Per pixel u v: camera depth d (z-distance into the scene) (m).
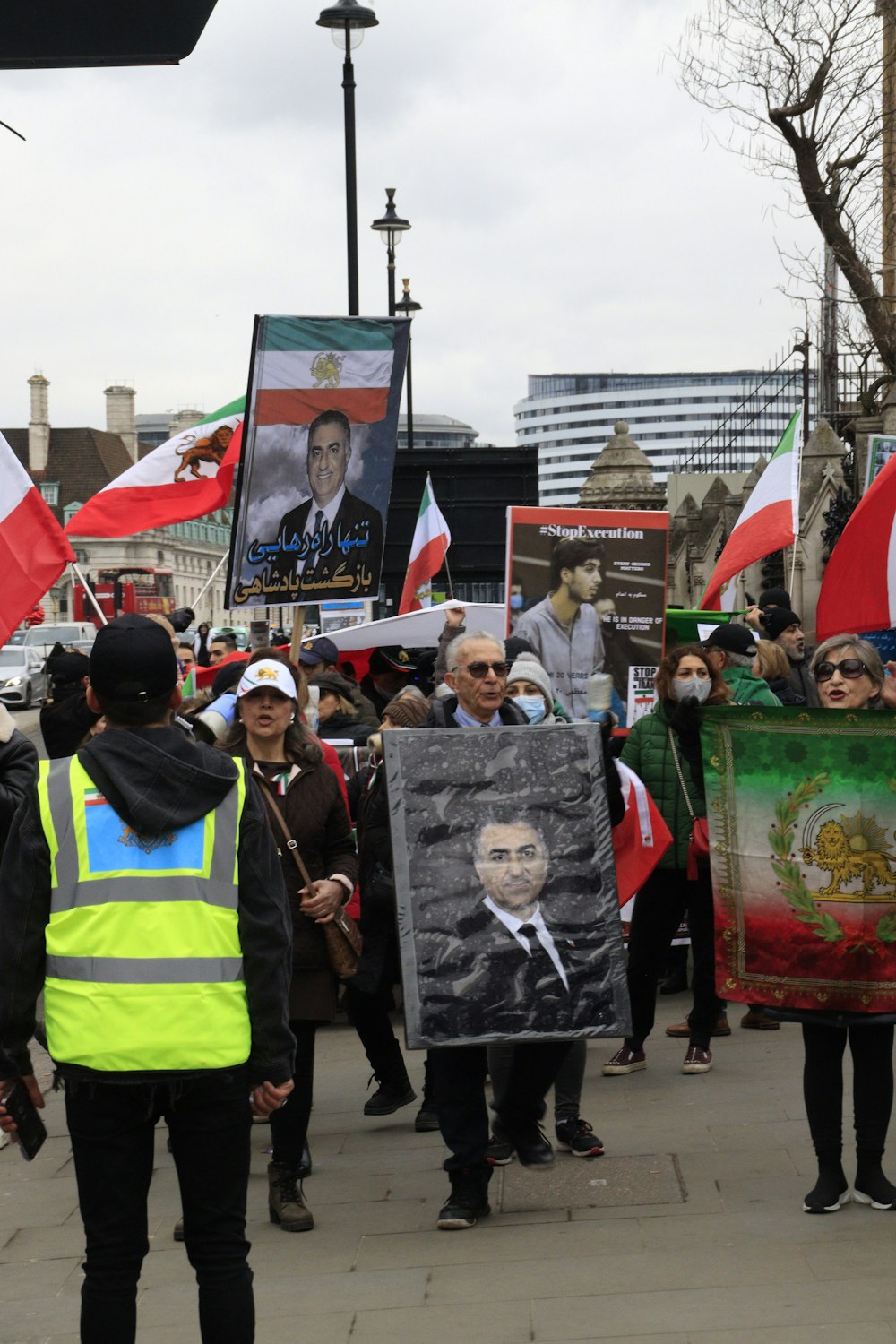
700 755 7.03
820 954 5.16
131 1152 3.61
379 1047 6.87
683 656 7.09
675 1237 5.10
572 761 5.40
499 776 5.36
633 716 8.73
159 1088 3.56
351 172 19.28
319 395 7.76
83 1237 5.59
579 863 5.33
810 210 18.33
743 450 33.62
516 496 19.55
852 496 19.70
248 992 3.68
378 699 12.80
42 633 43.47
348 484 7.90
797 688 9.80
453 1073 5.41
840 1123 5.27
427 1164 6.25
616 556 8.73
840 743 5.21
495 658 5.83
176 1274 5.13
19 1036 3.67
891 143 18.08
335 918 5.42
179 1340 4.51
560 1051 5.34
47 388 114.88
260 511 7.75
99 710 3.71
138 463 11.02
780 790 5.25
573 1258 4.97
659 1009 8.94
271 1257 5.20
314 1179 6.11
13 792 5.16
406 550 19.69
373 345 7.82
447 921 5.24
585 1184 5.77
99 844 3.61
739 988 5.27
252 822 3.71
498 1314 4.51
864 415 20.62
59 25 5.59
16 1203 6.04
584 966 5.26
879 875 5.15
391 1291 4.77
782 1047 7.85
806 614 19.89
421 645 12.54
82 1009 3.55
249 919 3.67
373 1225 5.49
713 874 5.31
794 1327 4.25
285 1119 5.51
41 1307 4.88
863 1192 5.27
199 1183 3.64
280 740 5.65
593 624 8.72
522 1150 5.38
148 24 5.69
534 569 8.70
